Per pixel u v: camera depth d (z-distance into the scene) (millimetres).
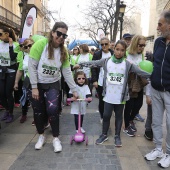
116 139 3598
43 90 3281
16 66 4609
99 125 4590
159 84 2910
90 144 3613
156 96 3053
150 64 3051
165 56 2844
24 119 4645
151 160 3094
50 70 3137
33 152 3277
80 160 3059
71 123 4703
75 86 3531
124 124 4324
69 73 3410
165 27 2727
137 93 3918
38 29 24688
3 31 4367
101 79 4367
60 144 3391
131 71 3408
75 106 3826
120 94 3453
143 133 4168
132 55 3938
